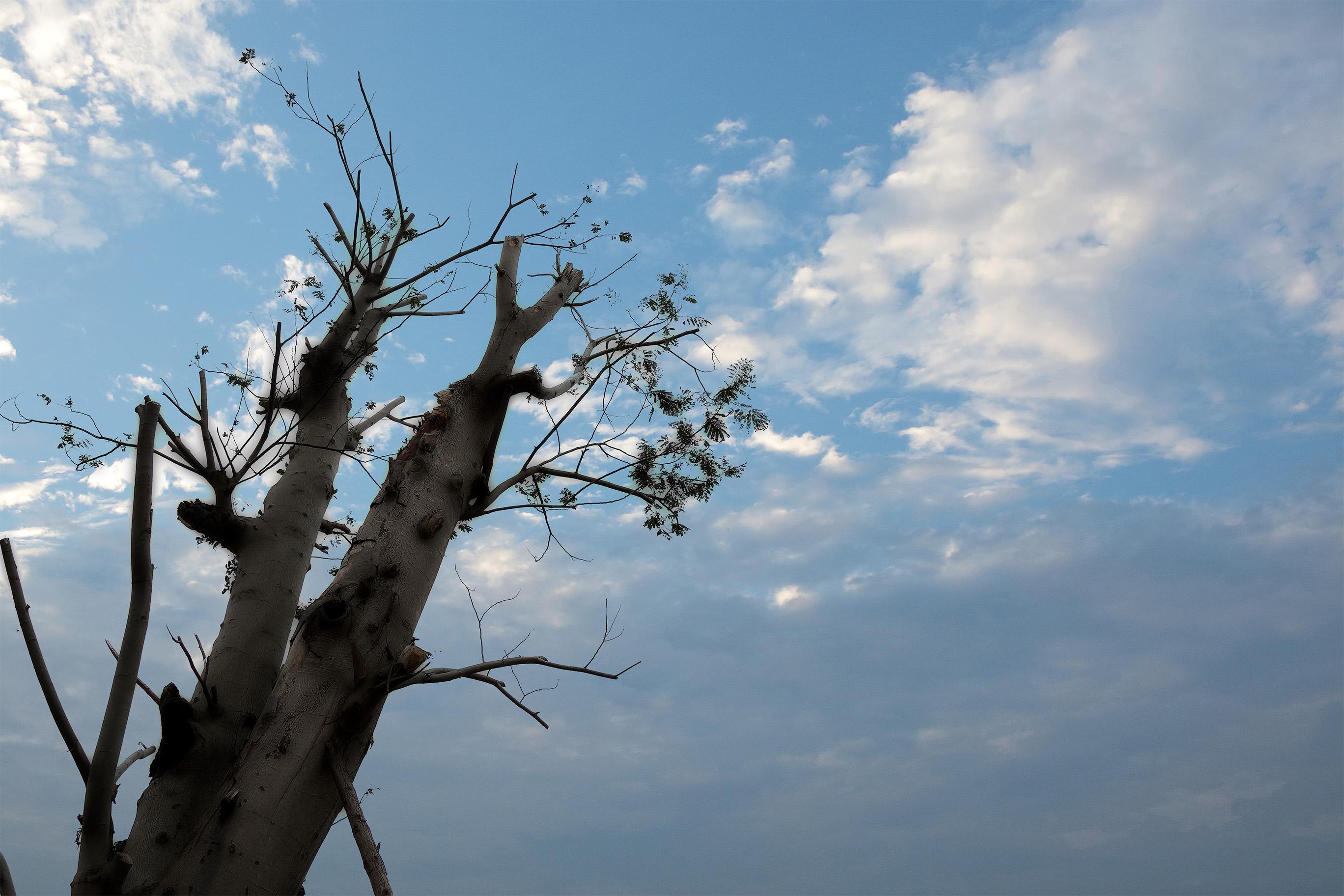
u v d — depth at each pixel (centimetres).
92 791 559
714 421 1046
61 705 601
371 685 702
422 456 847
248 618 824
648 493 1016
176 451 826
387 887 593
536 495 1027
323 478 941
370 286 990
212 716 758
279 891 631
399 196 962
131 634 559
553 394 953
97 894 558
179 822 707
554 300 1036
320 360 961
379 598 739
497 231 992
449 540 834
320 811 666
